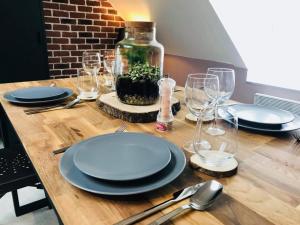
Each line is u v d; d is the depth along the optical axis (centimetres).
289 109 189
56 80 178
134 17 314
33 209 163
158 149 72
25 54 270
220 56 270
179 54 325
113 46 334
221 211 54
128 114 103
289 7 224
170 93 96
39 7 266
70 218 51
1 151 139
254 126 97
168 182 59
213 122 74
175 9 250
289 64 237
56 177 64
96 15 311
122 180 56
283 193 60
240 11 226
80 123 101
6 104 123
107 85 161
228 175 66
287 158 77
